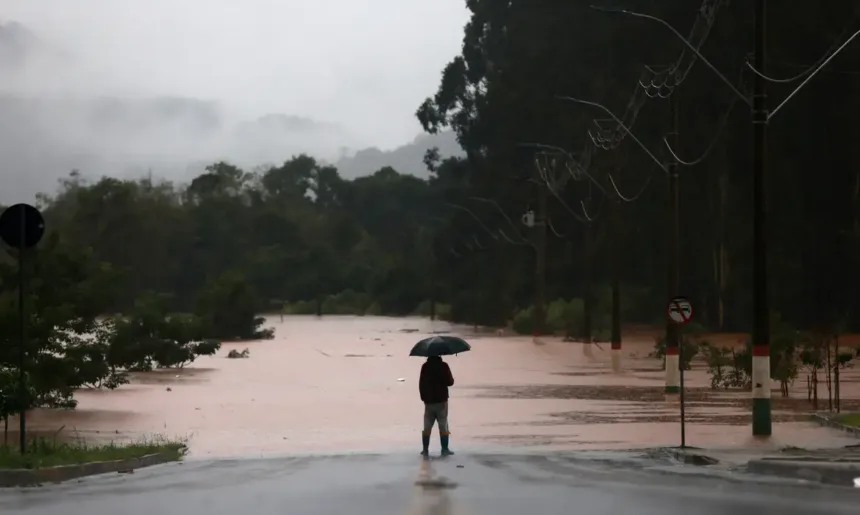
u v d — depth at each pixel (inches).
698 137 3686.0
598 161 3841.0
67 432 1234.0
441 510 633.6
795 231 3683.6
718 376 1811.0
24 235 891.4
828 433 1139.9
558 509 636.7
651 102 3666.3
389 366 2480.3
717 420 1310.3
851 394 1674.5
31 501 684.1
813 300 3673.7
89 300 1514.5
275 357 2837.1
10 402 887.7
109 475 831.7
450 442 1131.3
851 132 3489.2
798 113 3526.1
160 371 2320.4
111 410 1497.3
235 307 3937.0
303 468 879.1
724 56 3513.8
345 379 2084.2
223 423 1336.1
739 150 3629.4
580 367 2442.2
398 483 768.9
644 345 3373.5
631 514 617.0
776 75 3467.0
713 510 632.4
